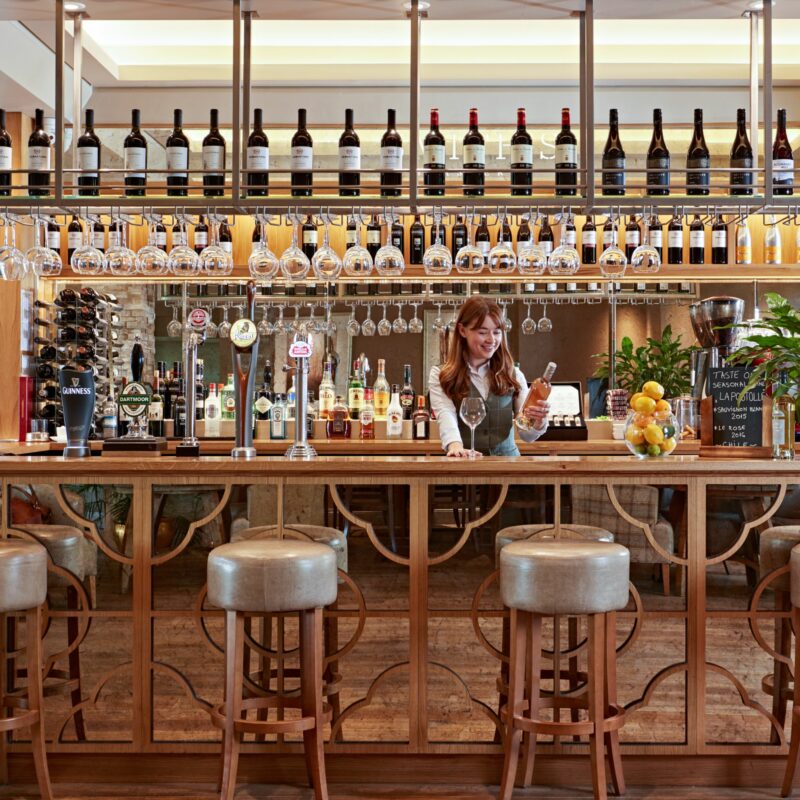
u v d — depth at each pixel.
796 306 6.72
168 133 6.32
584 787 3.17
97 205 4.00
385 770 3.19
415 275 5.99
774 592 3.19
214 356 6.91
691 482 3.19
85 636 3.20
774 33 5.97
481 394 3.94
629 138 6.46
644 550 3.18
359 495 3.18
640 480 3.19
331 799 3.05
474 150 4.19
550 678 3.15
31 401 5.96
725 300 4.25
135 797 3.06
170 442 5.82
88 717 3.19
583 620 3.15
